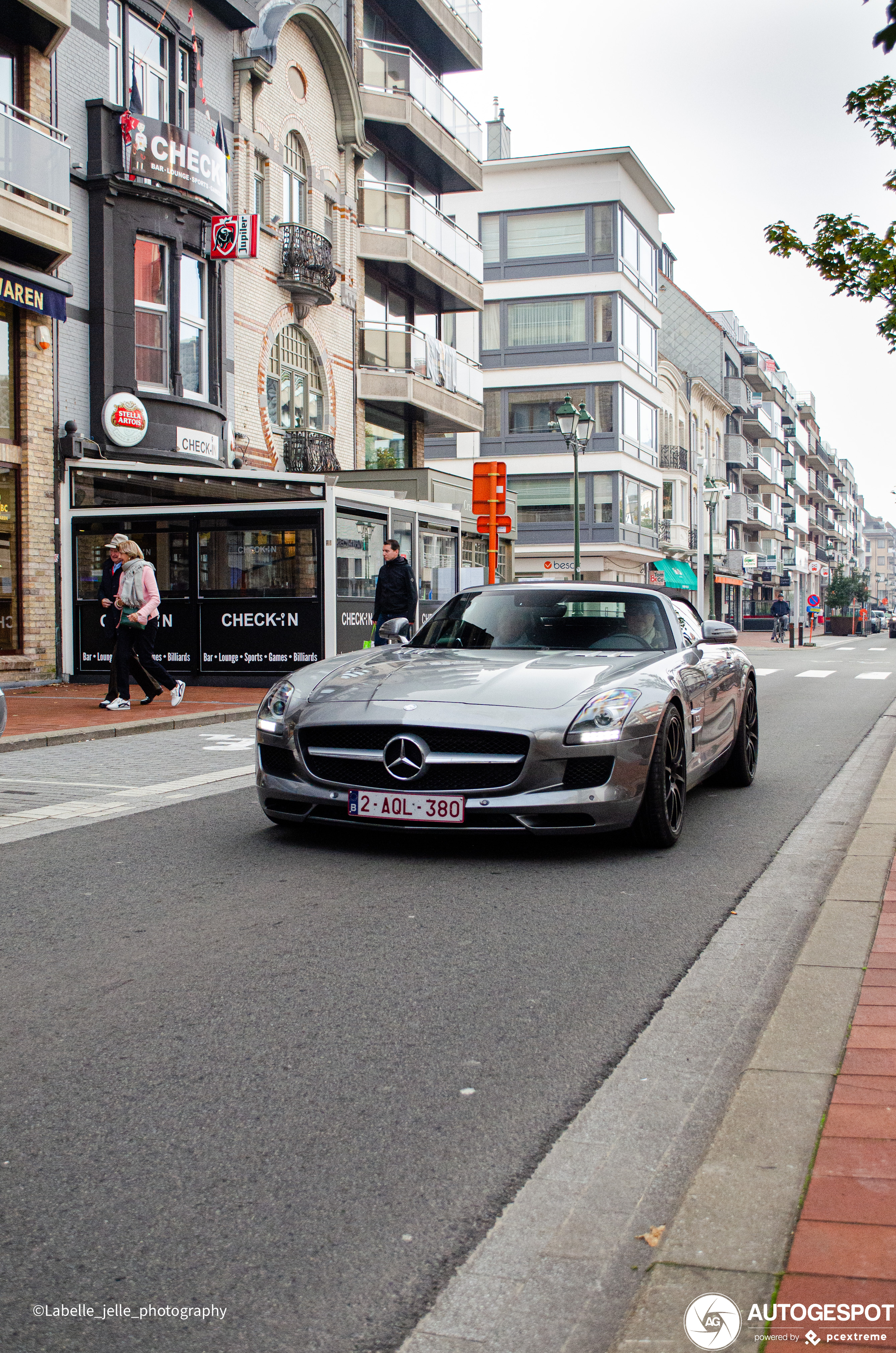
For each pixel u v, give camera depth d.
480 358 42.19
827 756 9.48
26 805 6.92
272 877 5.02
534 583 7.05
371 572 16.45
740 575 65.81
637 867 5.25
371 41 25.12
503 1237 2.18
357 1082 2.88
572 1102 2.77
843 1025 3.14
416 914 4.41
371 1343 1.88
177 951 3.95
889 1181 2.23
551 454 41.56
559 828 5.07
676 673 5.88
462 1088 2.85
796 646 46.00
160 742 10.23
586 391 41.28
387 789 5.18
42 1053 3.06
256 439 20.59
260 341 20.80
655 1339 1.80
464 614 6.76
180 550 15.60
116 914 4.43
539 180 41.44
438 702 5.23
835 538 127.81
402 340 25.48
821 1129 2.49
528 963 3.83
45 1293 2.01
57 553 15.79
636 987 3.61
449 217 28.05
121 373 16.67
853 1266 1.95
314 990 3.56
